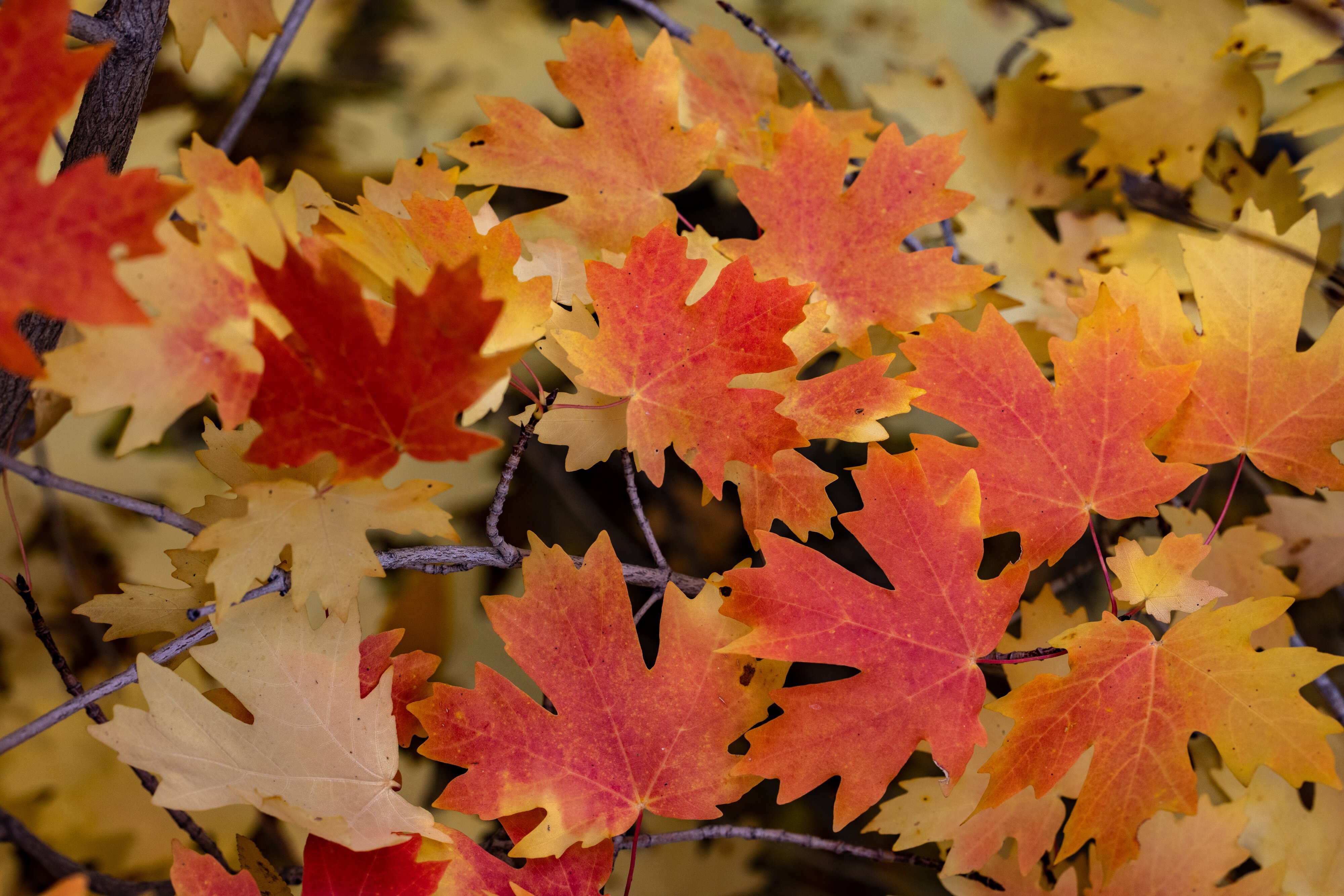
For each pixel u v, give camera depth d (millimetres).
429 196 838
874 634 790
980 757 841
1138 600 798
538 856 791
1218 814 851
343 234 796
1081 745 795
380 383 753
